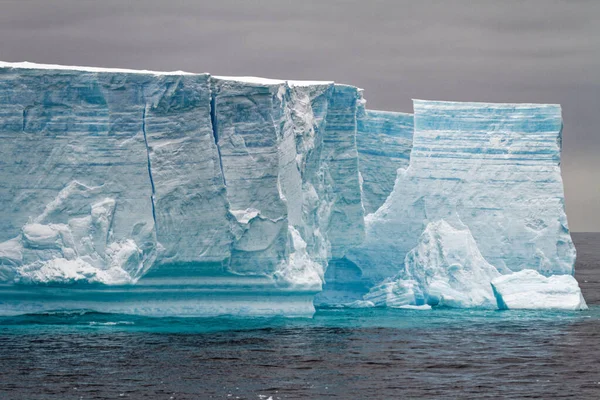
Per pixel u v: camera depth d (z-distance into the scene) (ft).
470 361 314.35
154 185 349.82
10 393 267.80
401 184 441.68
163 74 350.43
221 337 335.67
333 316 393.29
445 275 419.95
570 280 426.92
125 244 349.82
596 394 279.49
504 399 273.33
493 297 422.00
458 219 433.89
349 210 418.72
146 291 355.56
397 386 282.36
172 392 270.26
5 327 340.39
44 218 347.77
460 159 438.81
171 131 352.49
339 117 414.00
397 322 380.78
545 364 312.91
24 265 345.92
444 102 443.32
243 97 360.28
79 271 343.46
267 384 280.31
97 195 350.23
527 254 430.20
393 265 440.04
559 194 431.84
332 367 301.02
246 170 360.89
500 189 434.30
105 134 350.43
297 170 380.17
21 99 345.92
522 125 438.40
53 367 291.58
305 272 373.40
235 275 361.51
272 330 351.46
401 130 474.90
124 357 304.30
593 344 343.87
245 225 357.20
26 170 348.38
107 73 347.56
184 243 352.08
